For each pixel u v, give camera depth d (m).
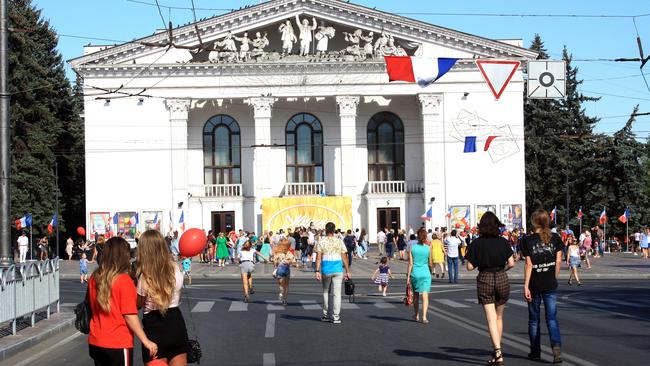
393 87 66.44
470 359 14.54
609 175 76.81
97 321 9.92
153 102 65.62
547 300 14.13
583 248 46.81
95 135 65.38
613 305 25.03
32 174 66.44
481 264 13.95
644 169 79.12
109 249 10.04
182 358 10.48
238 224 68.44
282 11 65.56
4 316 17.89
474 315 22.47
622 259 58.31
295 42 66.81
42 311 23.59
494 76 28.16
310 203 65.44
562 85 28.33
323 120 70.31
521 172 66.38
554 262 14.16
